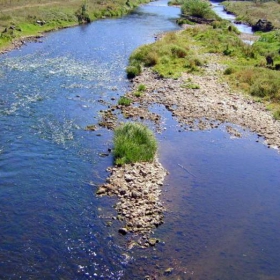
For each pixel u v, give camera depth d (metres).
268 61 40.69
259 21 68.62
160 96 31.45
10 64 38.56
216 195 18.73
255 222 17.02
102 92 31.98
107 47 48.19
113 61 41.91
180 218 16.77
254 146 23.91
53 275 13.32
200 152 22.89
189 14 81.19
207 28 62.19
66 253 14.32
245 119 27.61
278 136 25.22
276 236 16.22
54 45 47.88
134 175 19.53
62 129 24.62
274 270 14.36
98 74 36.97
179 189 18.95
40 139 23.08
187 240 15.47
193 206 17.72
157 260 14.26
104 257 14.23
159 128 25.70
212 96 31.75
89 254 14.34
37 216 16.31
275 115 28.00
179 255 14.62
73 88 32.53
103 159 21.28
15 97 29.55
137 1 97.50
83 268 13.67
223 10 100.00
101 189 18.27
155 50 43.50
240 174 20.77
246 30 68.88
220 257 14.75
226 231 16.25
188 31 60.28
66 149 22.11
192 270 13.95
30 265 13.70
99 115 27.17
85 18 65.62
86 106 28.70
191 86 33.62
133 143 21.88
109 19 70.94
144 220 16.30
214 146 23.69
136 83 34.69
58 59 41.53
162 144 23.56
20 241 14.84
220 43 50.56
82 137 23.70
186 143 23.88
